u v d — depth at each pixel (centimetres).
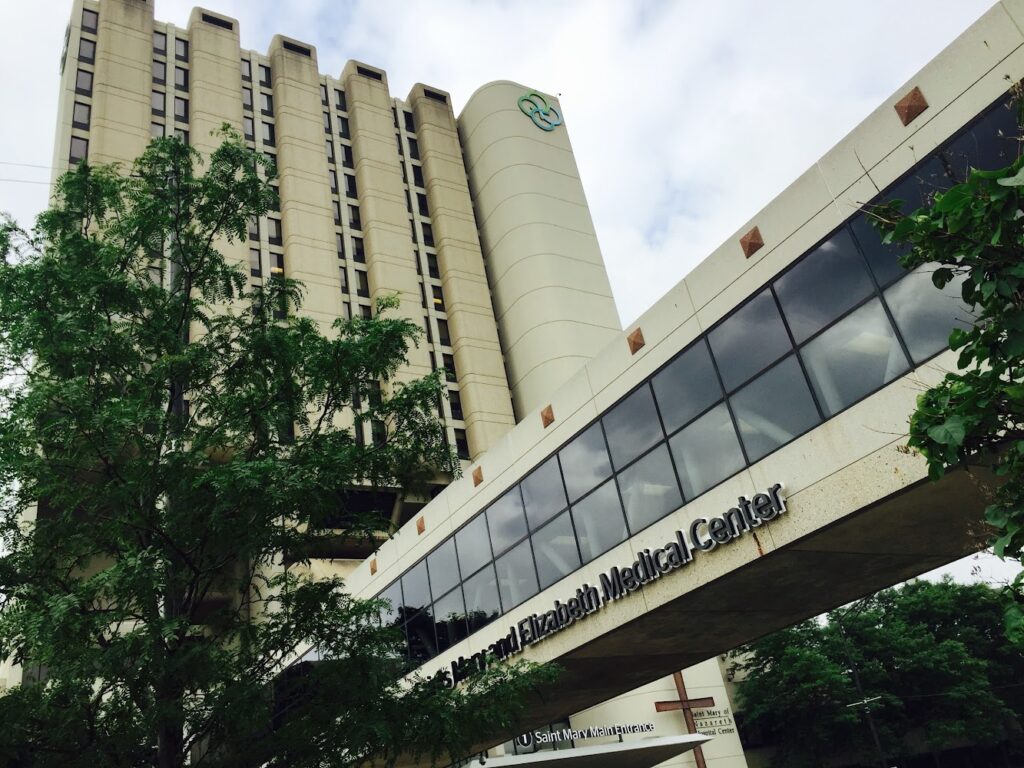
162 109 5497
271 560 1034
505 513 1923
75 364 993
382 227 5994
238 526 917
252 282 5203
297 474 925
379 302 1138
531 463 1859
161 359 1025
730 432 1370
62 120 5097
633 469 1565
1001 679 4378
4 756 805
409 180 6525
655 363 1548
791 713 3981
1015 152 1007
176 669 833
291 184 5716
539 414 1858
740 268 1395
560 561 1719
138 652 824
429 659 2147
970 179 509
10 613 848
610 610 1552
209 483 926
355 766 917
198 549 954
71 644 836
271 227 5575
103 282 1019
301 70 6362
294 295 1177
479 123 6881
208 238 1174
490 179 6612
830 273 1233
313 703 911
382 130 6525
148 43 5653
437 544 2186
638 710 3659
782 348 1297
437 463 1061
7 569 885
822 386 1222
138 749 877
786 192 1327
